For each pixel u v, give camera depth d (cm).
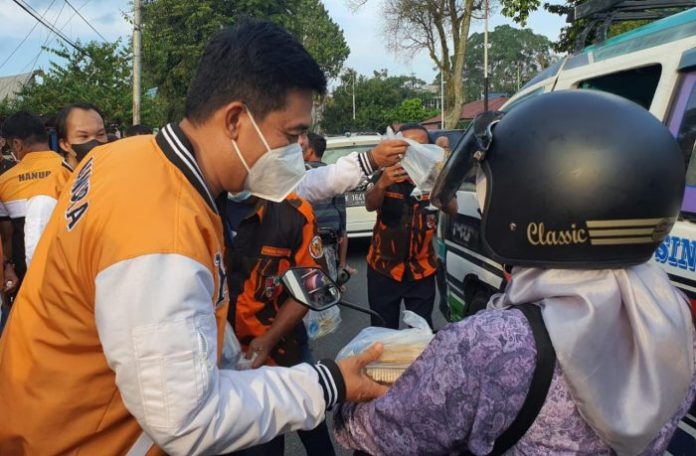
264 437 116
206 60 130
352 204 790
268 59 125
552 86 309
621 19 297
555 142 105
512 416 105
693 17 228
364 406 123
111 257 107
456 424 107
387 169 260
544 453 106
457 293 390
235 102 127
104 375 121
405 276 372
